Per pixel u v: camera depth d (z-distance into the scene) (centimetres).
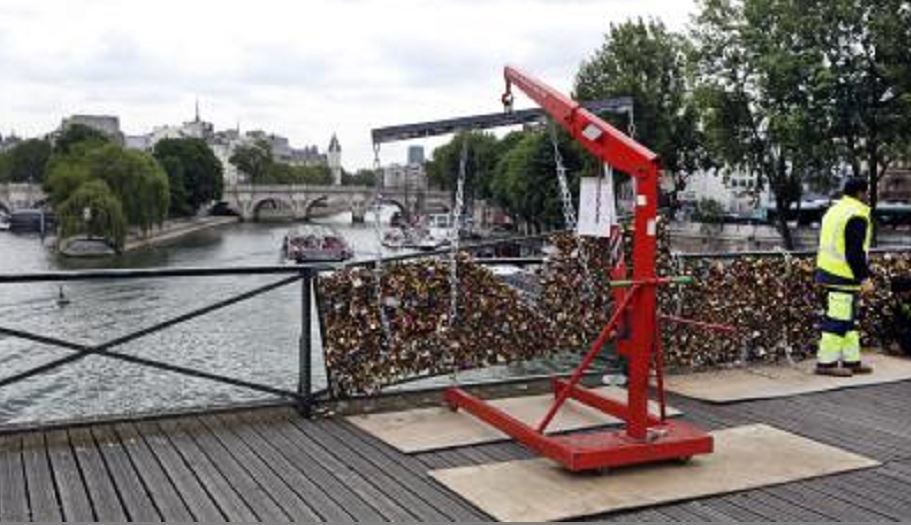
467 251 830
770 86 3747
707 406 770
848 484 575
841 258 869
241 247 8994
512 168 5744
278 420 697
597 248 839
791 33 3744
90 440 632
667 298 875
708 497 546
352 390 738
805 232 4894
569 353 834
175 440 639
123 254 7950
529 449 634
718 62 4000
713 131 4066
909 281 988
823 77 3506
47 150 14500
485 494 537
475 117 698
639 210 580
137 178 8675
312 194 14438
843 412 751
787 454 629
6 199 13325
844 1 3559
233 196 14300
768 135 3925
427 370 765
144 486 545
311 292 718
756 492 557
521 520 500
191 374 691
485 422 686
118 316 3534
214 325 3172
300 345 712
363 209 14412
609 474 578
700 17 4000
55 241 8462
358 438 656
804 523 507
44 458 593
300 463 595
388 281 745
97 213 7769
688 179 5684
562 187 722
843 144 3753
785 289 939
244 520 495
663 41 4475
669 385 834
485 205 7938
